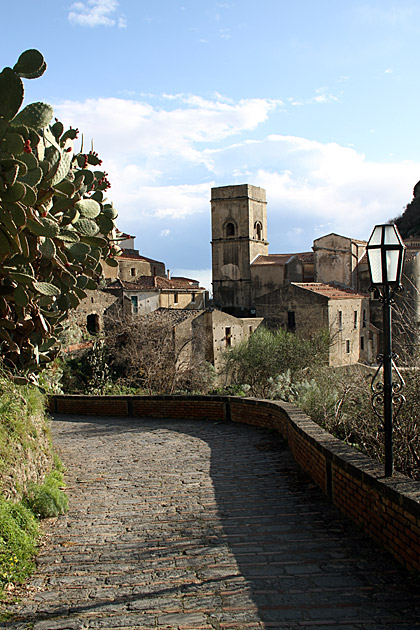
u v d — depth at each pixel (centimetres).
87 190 945
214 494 804
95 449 1219
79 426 1579
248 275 5197
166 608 460
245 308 5166
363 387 1200
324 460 753
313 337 3659
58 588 510
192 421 1552
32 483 746
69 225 805
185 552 583
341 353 3975
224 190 5234
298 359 3488
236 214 5219
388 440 579
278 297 4188
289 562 541
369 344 4441
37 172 644
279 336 3619
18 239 630
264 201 5459
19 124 675
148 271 5503
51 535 652
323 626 419
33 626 440
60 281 823
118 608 464
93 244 838
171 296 4838
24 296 691
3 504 619
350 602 454
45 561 575
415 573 488
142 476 940
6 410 753
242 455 1063
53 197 743
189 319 3616
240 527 654
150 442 1270
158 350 3338
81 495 831
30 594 500
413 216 7144
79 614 457
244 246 5203
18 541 577
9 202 619
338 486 692
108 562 566
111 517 716
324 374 1816
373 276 591
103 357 3253
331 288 4362
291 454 1033
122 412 1753
